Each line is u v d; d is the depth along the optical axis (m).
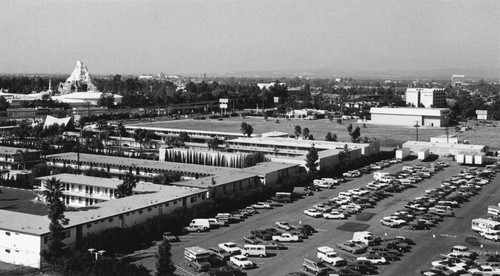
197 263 75.25
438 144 199.25
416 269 77.69
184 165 138.00
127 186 103.75
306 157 147.25
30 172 136.00
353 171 156.12
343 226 100.62
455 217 109.31
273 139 192.00
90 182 111.31
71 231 77.88
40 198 110.31
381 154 185.25
